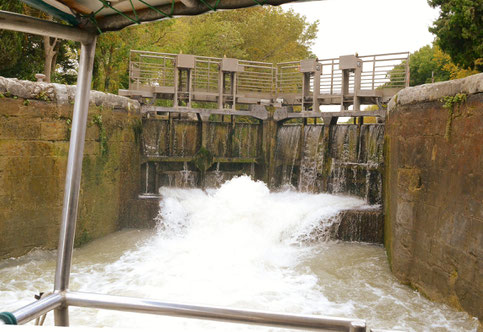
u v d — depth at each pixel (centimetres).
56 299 161
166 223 1308
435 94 781
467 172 669
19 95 948
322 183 1551
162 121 1603
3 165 927
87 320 673
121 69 2444
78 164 204
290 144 1689
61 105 1027
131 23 215
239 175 1684
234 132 1697
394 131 1039
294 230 1232
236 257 1041
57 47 1825
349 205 1372
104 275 905
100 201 1201
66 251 198
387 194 1145
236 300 782
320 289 854
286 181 1694
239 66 1675
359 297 808
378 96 1470
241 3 194
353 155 1514
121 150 1318
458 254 688
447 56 2631
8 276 867
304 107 1680
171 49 2688
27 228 981
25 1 195
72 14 210
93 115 1154
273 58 3356
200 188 1602
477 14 1622
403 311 737
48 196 1016
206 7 201
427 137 813
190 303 149
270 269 979
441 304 738
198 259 1022
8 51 1472
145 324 663
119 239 1197
